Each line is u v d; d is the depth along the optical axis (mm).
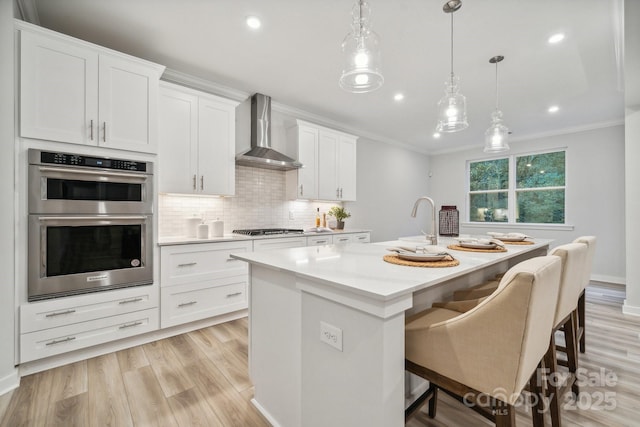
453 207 3006
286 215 3943
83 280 2037
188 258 2543
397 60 2662
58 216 1941
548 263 1009
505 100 3588
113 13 2045
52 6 1964
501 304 874
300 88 3312
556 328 1434
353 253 1763
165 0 1924
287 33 2287
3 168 1696
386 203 5500
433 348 1030
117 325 2180
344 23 2160
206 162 2857
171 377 1862
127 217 2223
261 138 3473
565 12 2010
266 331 1529
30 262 1844
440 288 1704
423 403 1257
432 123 4555
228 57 2639
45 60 1914
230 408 1581
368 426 977
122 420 1472
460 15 2049
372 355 961
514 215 5363
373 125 4664
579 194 4641
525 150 5191
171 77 2908
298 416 1311
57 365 1963
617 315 2994
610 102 3654
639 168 3008
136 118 2283
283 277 1406
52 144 1941
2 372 1681
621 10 1983
